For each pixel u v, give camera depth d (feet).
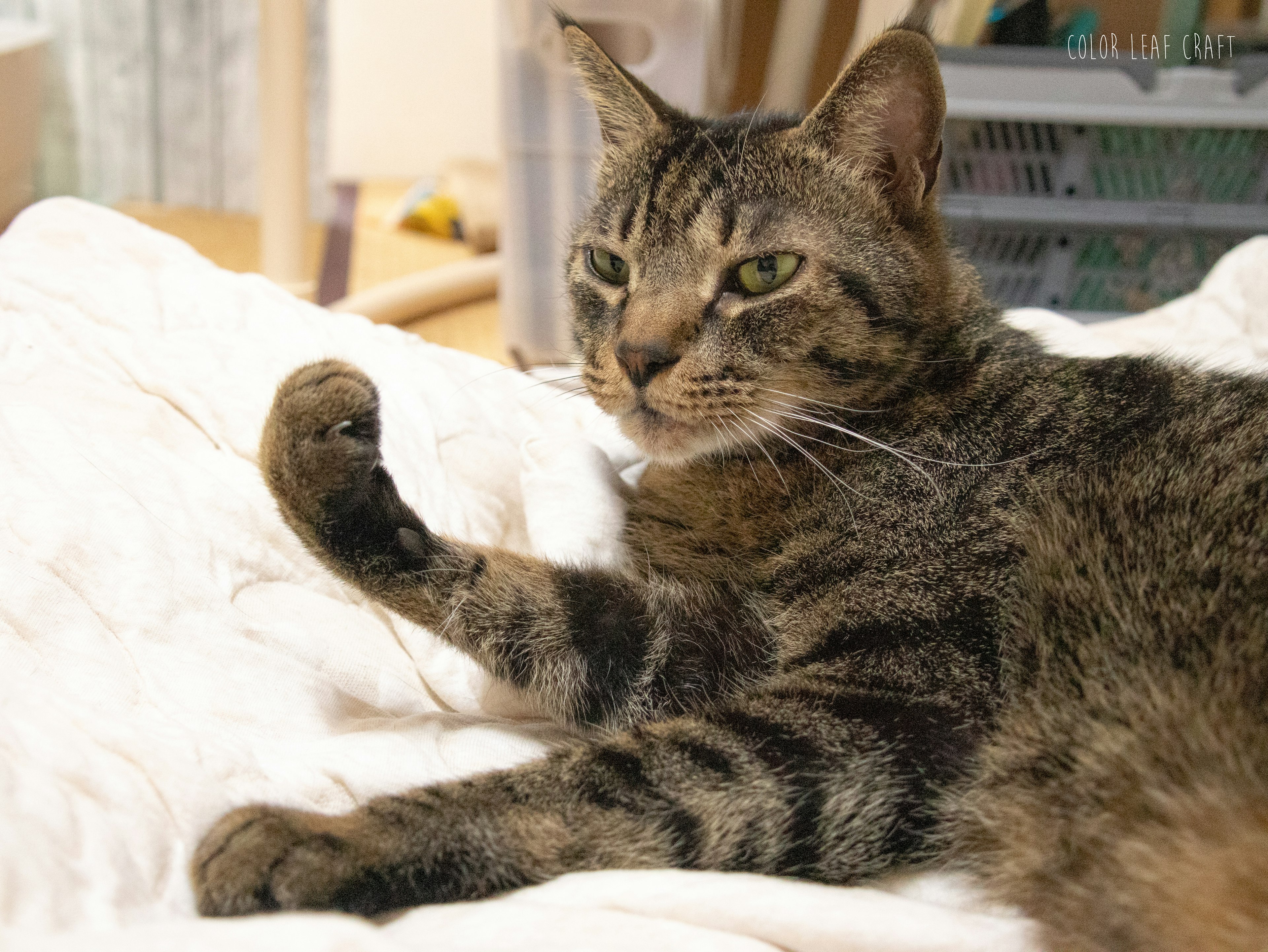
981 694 1.19
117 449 1.44
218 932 0.90
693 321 1.34
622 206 1.46
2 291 1.64
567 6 2.47
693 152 1.41
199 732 1.20
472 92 5.35
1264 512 1.21
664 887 1.07
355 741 1.26
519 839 1.11
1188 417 1.32
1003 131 2.40
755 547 1.40
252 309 1.76
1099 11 2.50
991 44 2.52
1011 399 1.38
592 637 1.33
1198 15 2.46
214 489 1.45
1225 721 1.12
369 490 1.31
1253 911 1.07
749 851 1.12
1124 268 2.51
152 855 1.05
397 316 3.27
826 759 1.13
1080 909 1.13
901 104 1.36
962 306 1.45
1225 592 1.18
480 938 1.00
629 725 1.32
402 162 5.41
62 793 1.04
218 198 4.41
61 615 1.26
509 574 1.34
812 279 1.34
